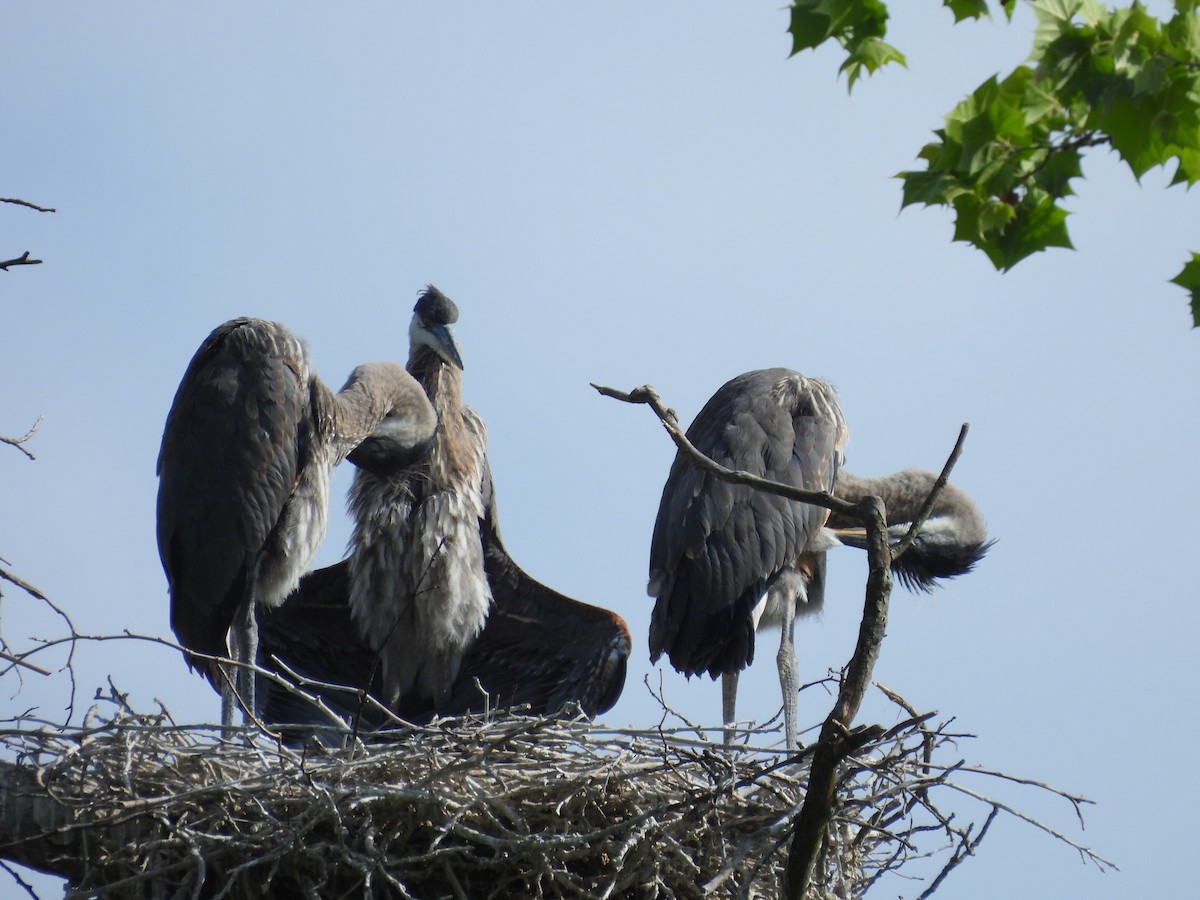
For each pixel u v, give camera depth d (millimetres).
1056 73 9898
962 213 10555
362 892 12422
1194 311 10781
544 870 12242
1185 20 9727
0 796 11945
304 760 12500
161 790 12336
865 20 10438
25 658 11406
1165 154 10000
